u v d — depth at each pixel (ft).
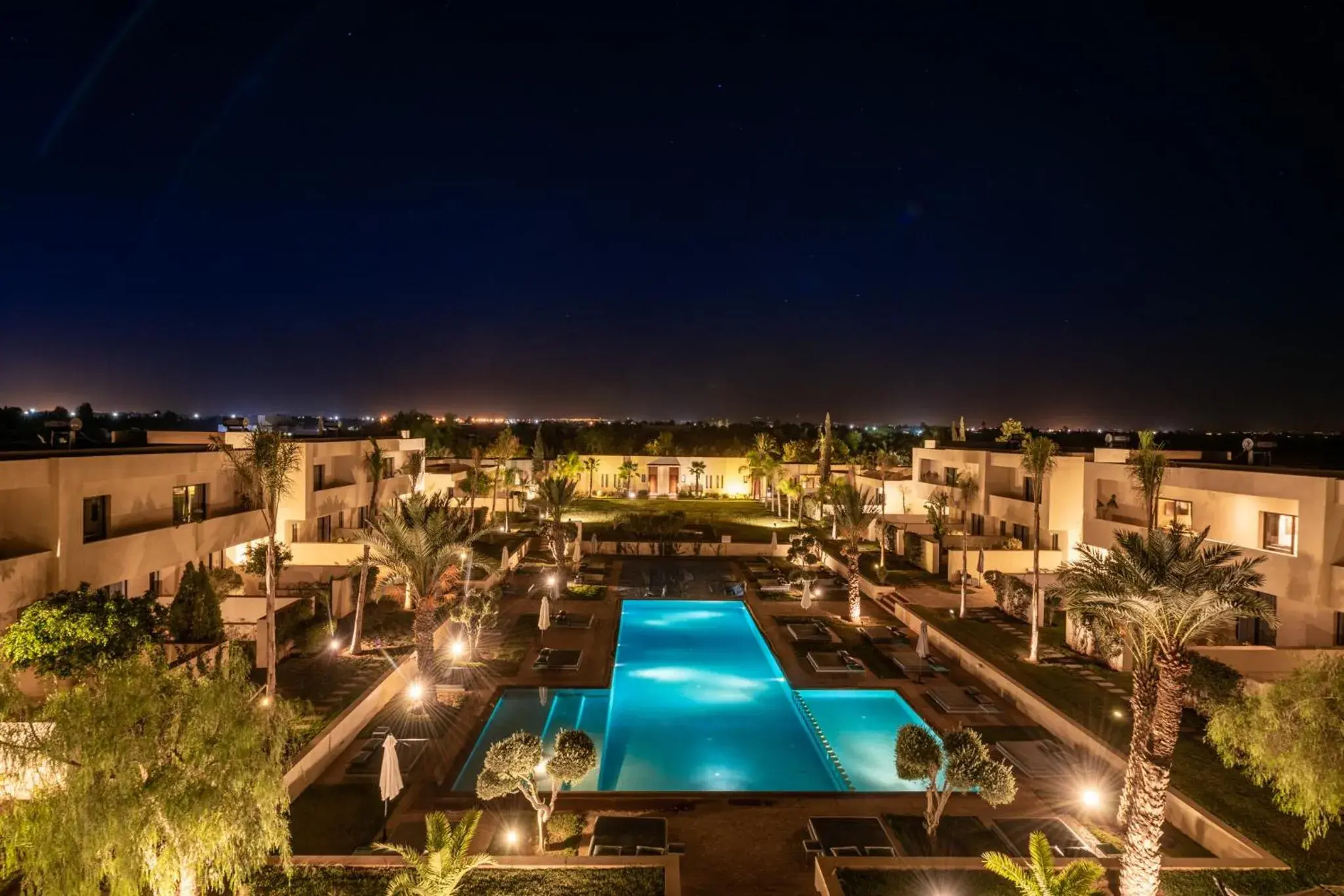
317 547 98.89
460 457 228.22
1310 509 70.08
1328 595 68.39
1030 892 32.30
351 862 41.83
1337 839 44.29
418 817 48.78
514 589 119.03
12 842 32.19
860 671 80.43
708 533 174.40
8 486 55.31
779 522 194.49
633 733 68.39
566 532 152.66
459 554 71.87
